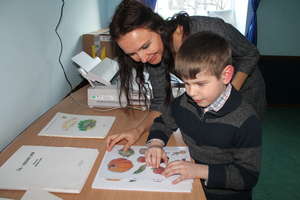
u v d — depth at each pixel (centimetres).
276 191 201
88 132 109
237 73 111
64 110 133
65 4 162
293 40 345
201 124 92
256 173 83
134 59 105
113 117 125
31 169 83
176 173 80
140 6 90
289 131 287
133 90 134
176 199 71
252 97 125
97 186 76
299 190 202
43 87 134
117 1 300
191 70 80
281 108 340
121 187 75
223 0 328
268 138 272
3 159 90
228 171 81
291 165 231
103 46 195
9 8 104
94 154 92
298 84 337
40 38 129
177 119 103
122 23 87
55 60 148
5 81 102
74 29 180
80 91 160
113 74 144
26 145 98
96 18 242
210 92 83
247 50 111
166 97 117
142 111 132
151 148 92
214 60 80
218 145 90
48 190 74
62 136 106
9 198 72
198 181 79
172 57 101
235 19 338
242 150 85
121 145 99
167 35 94
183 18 99
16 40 109
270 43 346
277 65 333
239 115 86
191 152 101
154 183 77
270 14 336
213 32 93
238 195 99
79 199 71
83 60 150
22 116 116
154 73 117
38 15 127
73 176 80
